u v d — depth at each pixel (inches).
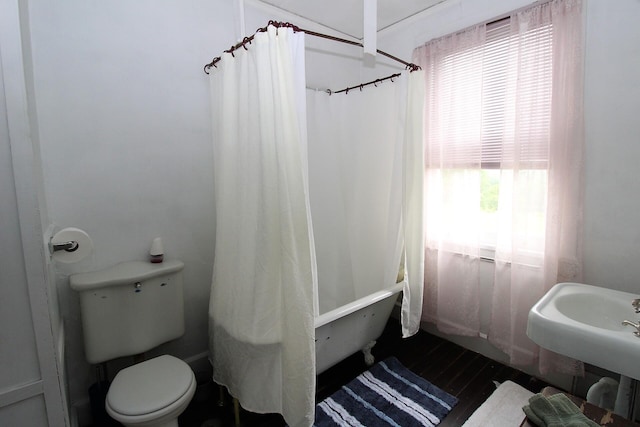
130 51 63.8
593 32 60.4
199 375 74.4
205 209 76.3
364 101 92.3
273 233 52.0
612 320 54.0
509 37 70.7
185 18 70.5
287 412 51.7
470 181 79.8
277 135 49.9
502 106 74.2
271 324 52.8
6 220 33.7
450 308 86.7
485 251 80.9
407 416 63.9
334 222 98.3
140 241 67.8
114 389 50.8
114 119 62.8
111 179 63.3
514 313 72.4
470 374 77.5
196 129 73.7
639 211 57.9
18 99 33.3
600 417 40.0
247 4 81.3
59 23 56.0
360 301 71.1
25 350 35.6
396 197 83.1
